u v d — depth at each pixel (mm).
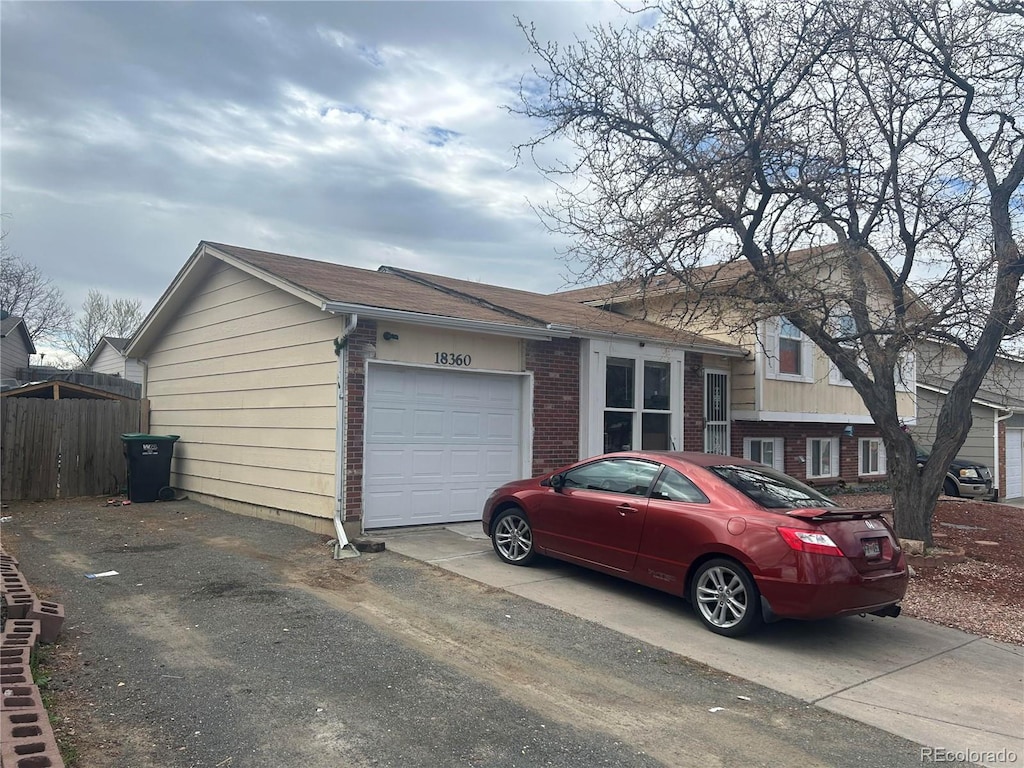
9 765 3373
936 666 5945
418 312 9648
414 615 6531
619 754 4172
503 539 8547
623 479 7449
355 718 4434
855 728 4691
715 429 15211
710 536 6391
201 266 12836
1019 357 11500
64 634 5684
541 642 5992
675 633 6363
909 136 10422
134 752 3891
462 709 4652
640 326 14211
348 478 9398
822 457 18594
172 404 14344
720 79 9992
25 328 38969
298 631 5973
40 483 13602
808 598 5801
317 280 10680
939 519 14344
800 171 10039
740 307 10195
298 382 10438
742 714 4824
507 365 11188
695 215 10148
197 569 7941
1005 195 9875
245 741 4074
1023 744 4551
